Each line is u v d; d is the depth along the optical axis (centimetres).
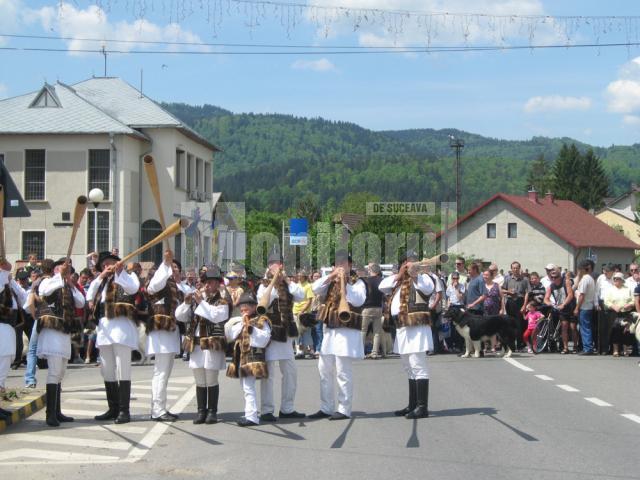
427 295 1069
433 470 766
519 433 941
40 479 750
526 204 6569
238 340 1028
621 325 1820
